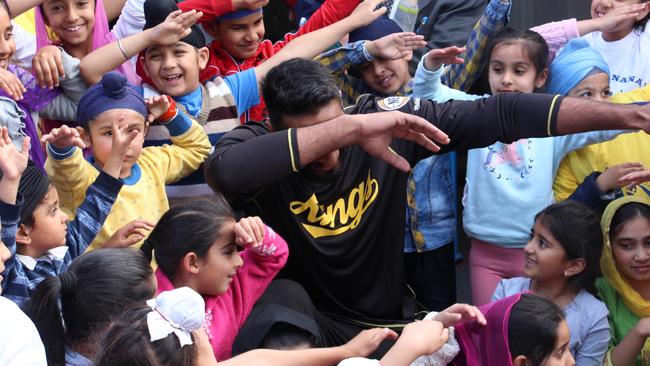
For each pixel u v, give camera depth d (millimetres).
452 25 5418
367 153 3631
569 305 4031
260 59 4949
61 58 4266
